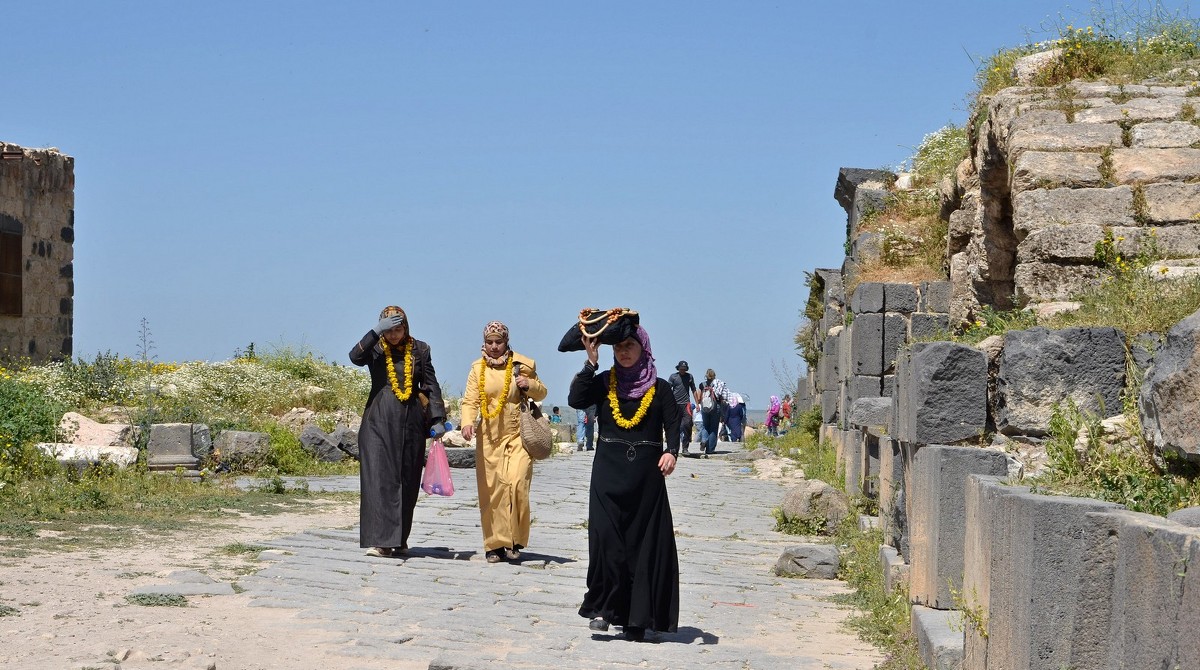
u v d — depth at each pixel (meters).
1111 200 11.08
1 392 14.88
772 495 15.99
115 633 6.14
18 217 26.98
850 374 18.86
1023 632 3.94
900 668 5.80
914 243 20.38
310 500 13.10
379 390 9.36
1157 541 3.11
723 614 7.54
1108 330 6.90
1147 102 12.09
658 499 6.58
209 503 12.06
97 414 17.81
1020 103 12.60
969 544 5.19
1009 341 7.04
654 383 6.64
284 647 6.06
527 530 9.31
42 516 10.41
